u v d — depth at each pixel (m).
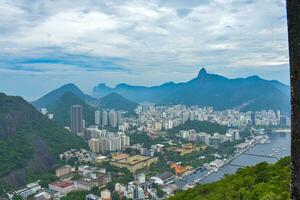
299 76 5.38
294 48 5.41
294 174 5.52
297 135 5.45
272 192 22.84
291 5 5.40
